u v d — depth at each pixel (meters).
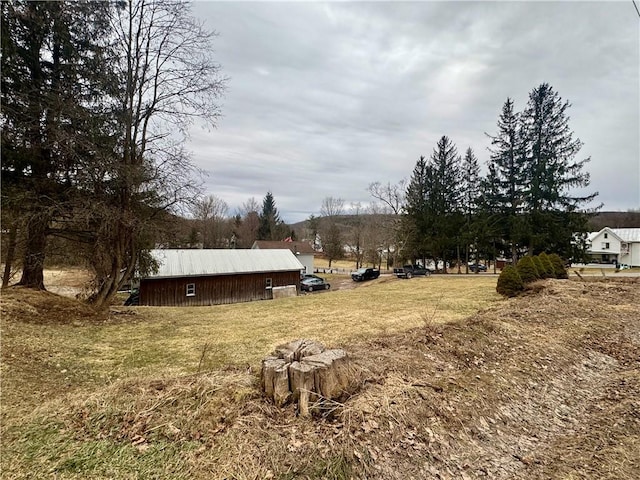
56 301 8.85
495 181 26.58
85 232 9.28
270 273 22.89
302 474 2.54
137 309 11.85
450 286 18.31
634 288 12.29
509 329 6.66
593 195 23.31
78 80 8.73
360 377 3.72
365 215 49.38
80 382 4.79
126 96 9.24
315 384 3.26
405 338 5.54
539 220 23.52
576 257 23.39
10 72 7.68
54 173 8.59
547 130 23.83
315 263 57.25
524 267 14.18
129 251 10.10
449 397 3.86
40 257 9.13
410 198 33.03
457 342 5.55
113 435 2.94
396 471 2.75
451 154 31.38
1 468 2.61
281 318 10.01
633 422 3.89
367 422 3.09
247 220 60.56
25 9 7.71
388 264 42.84
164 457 2.67
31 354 5.54
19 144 7.85
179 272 19.02
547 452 3.42
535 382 4.83
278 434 2.86
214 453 2.69
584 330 7.33
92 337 7.17
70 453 2.75
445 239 29.70
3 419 3.42
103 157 8.30
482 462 3.10
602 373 5.57
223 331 8.12
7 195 7.74
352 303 13.14
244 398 3.27
